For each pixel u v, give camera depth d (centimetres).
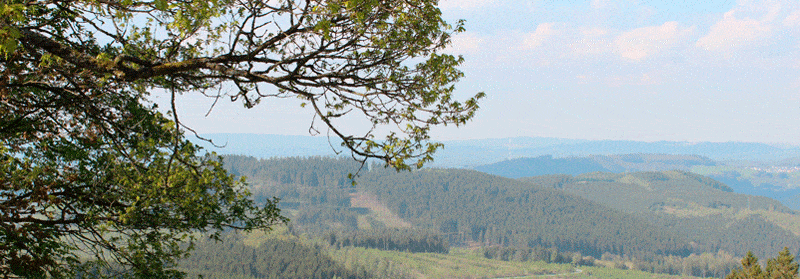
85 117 949
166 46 838
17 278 866
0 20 525
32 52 686
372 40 729
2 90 791
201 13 649
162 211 1047
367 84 753
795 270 4794
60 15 885
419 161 729
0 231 854
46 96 955
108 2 656
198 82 821
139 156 928
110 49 950
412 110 744
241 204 1238
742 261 5159
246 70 705
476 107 744
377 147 731
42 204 926
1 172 838
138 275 1059
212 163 1034
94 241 1057
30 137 970
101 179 1000
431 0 746
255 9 699
